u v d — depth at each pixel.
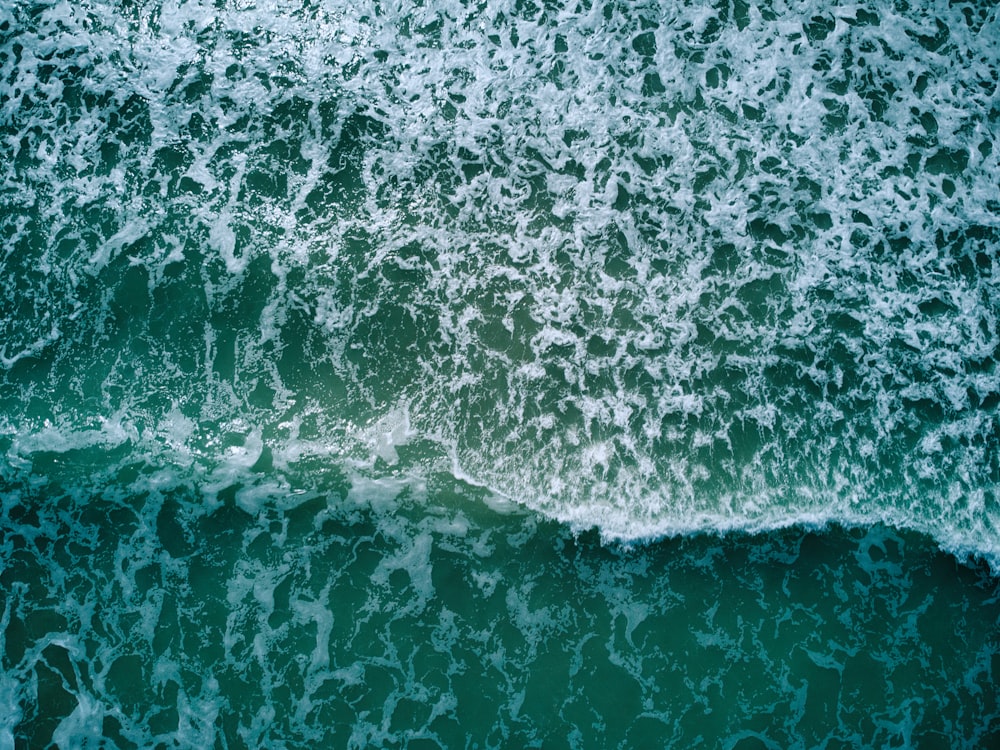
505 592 6.64
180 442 7.27
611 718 6.18
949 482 7.12
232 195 8.26
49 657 6.27
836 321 7.75
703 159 8.37
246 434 7.31
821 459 7.20
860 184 8.28
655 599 6.65
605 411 7.37
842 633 6.53
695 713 6.21
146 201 8.21
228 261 7.99
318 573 6.69
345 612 6.54
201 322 7.76
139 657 6.30
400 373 7.58
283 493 7.04
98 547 6.76
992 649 6.48
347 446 7.27
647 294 7.86
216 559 6.73
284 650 6.37
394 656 6.37
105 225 8.11
